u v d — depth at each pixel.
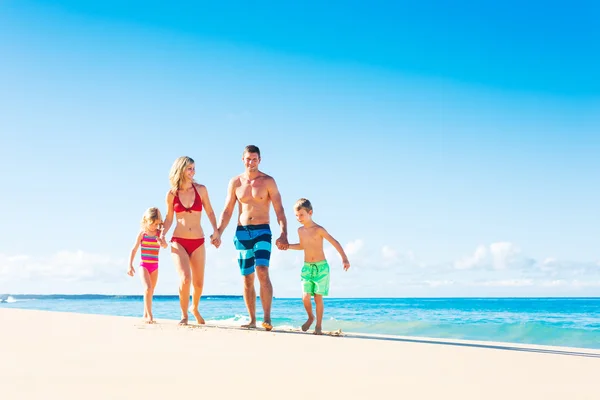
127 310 25.59
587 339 12.30
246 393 2.62
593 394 2.96
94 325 6.20
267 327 6.71
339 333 6.84
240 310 24.41
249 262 7.04
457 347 5.23
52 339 4.63
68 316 7.94
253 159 7.19
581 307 37.09
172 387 2.68
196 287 7.32
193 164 7.16
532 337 12.53
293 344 4.89
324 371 3.38
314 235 7.05
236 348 4.39
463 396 2.79
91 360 3.46
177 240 7.17
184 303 6.93
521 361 4.26
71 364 3.28
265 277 6.87
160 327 6.16
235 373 3.15
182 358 3.67
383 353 4.47
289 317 18.70
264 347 4.55
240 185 7.25
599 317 22.39
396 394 2.76
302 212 7.02
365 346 4.99
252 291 7.05
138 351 3.96
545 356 4.70
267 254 6.99
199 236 7.23
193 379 2.91
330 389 2.80
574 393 2.97
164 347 4.25
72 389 2.55
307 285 7.01
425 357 4.29
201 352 4.03
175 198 7.18
